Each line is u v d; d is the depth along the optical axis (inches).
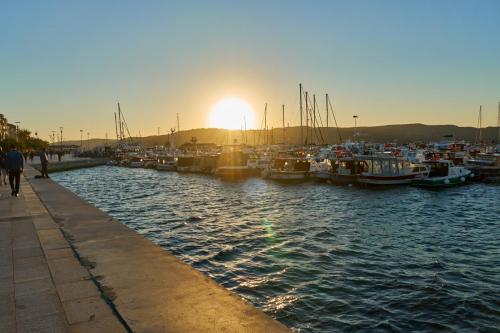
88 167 3644.2
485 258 633.6
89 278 240.7
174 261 274.4
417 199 1348.4
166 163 3095.5
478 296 470.6
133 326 175.2
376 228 872.9
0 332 172.2
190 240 766.5
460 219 988.6
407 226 898.1
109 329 174.2
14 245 324.5
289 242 737.6
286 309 434.6
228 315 186.2
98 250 304.3
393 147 3496.6
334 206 1213.1
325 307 439.8
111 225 404.5
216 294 213.0
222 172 2239.2
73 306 199.3
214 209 1186.0
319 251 670.5
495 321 407.5
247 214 1083.3
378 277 537.0
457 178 1680.6
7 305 201.8
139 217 1057.5
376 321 406.9
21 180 1063.0
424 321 407.2
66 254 294.4
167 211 1159.6
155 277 240.5
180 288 221.8
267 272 559.2
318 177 1925.4
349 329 390.6
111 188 1889.8
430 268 578.9
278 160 2106.3
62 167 3139.8
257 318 182.9
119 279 237.9
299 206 1219.9
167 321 179.9
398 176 1681.8
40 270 257.6
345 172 1819.6
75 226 400.5
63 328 175.6
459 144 3346.5
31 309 196.5
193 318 183.0
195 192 1660.9
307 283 512.7
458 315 420.8
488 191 1517.0
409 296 470.6
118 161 3892.7
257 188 1753.2
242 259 627.8
